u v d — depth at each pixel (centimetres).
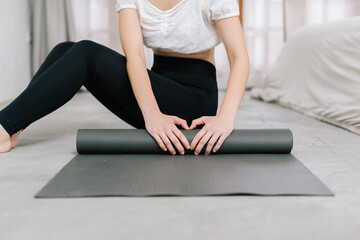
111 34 484
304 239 75
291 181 108
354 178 116
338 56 247
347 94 229
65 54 143
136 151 134
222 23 142
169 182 106
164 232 78
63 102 142
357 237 76
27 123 143
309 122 240
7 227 80
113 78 143
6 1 368
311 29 306
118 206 91
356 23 239
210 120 133
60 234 77
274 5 500
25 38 437
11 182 111
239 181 107
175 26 146
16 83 399
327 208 91
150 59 483
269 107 322
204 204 93
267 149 135
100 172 115
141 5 147
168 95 144
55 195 97
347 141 175
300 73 308
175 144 129
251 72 510
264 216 86
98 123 229
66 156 142
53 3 453
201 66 155
